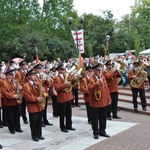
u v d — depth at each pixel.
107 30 36.56
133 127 9.65
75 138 8.48
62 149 7.47
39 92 8.31
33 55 30.75
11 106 9.14
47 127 9.95
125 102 14.11
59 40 34.94
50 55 34.03
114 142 8.00
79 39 16.88
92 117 8.42
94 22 39.53
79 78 9.51
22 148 7.63
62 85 8.94
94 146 7.67
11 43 31.50
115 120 10.79
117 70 10.62
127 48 38.62
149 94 14.62
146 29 44.78
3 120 10.30
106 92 8.49
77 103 14.12
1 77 9.50
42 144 7.96
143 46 45.59
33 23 38.78
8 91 9.05
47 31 40.19
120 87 17.12
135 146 7.62
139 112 11.95
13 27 35.34
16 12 37.19
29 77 8.31
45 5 41.28
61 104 9.16
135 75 11.77
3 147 7.74
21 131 9.38
